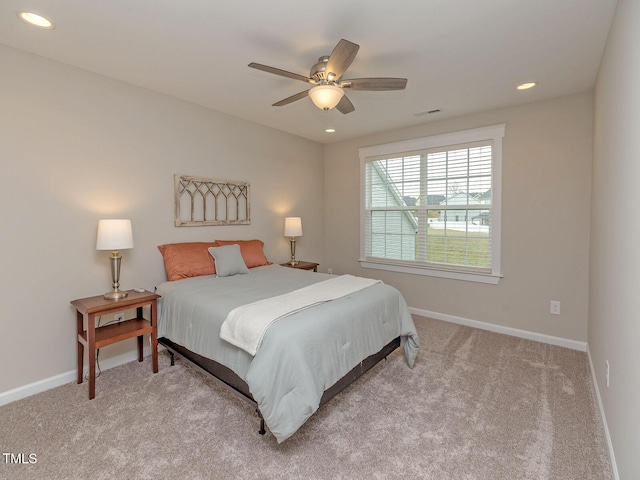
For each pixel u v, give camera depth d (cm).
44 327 236
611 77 186
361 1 168
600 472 158
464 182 363
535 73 252
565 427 191
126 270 284
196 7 174
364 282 284
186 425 195
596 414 203
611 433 165
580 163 293
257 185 398
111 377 254
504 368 265
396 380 248
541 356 286
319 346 188
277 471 160
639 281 122
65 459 167
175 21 187
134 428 192
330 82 208
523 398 221
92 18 184
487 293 353
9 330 221
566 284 305
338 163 480
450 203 375
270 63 239
